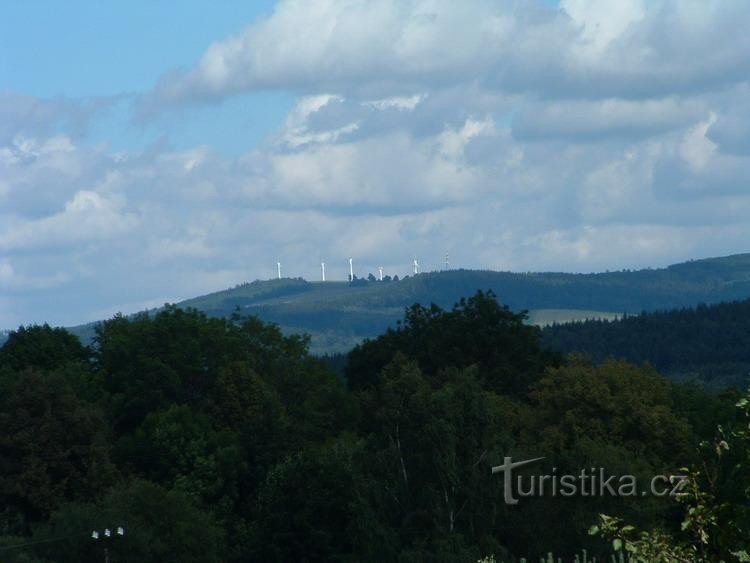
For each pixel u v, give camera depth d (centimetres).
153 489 15288
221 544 15825
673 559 3175
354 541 13238
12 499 16975
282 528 14925
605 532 3288
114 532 14262
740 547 3122
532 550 11700
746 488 3148
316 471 15212
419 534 12531
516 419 16475
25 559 13662
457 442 12738
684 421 15050
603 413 15575
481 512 12231
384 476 13138
